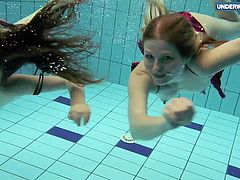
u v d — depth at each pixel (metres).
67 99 3.20
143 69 1.09
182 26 0.97
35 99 3.07
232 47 1.03
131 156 2.34
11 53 0.85
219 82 1.40
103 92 3.47
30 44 0.88
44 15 0.88
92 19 3.59
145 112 0.93
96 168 2.14
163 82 1.02
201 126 3.02
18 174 1.97
